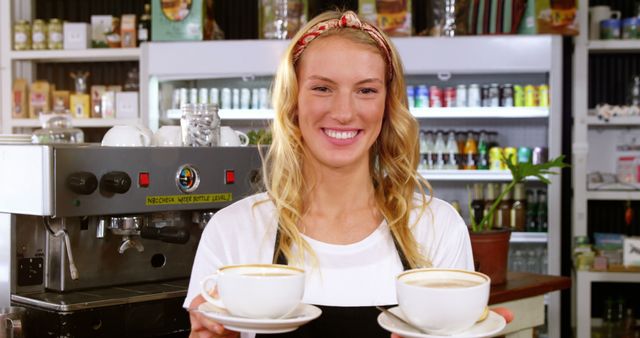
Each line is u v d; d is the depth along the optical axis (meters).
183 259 2.48
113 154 2.14
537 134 5.11
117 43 5.35
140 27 5.28
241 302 1.09
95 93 5.40
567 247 5.27
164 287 2.32
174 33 4.84
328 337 1.49
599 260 4.67
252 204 1.58
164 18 4.84
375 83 1.42
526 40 4.61
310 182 1.54
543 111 4.64
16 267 2.16
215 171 2.39
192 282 1.53
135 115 5.31
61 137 3.02
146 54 4.83
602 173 5.14
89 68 5.83
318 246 1.51
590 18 5.06
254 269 1.16
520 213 4.82
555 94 4.60
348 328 1.49
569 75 5.22
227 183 2.43
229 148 2.43
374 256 1.52
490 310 1.16
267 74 4.75
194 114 2.44
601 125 5.21
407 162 1.58
